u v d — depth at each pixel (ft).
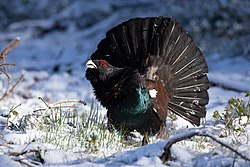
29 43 181.37
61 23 199.31
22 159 34.71
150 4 184.34
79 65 132.46
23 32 197.88
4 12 216.13
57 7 212.43
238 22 155.94
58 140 42.55
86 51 162.20
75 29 193.98
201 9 164.55
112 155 36.91
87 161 35.70
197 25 158.30
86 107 62.23
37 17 212.64
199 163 34.01
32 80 105.50
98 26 186.09
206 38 153.48
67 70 124.26
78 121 51.72
